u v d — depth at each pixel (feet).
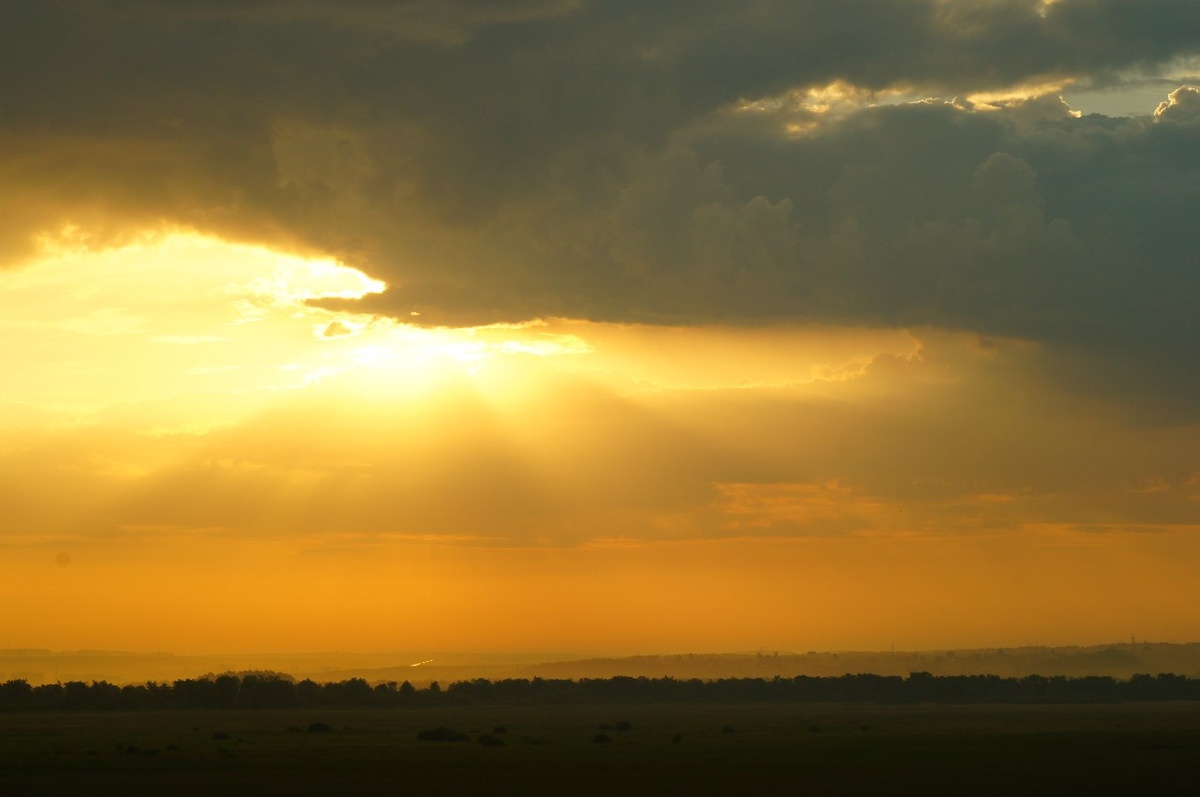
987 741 496.23
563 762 382.42
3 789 299.58
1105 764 367.66
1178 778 321.32
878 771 345.31
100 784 312.09
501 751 439.63
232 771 350.02
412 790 295.28
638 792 289.74
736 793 287.28
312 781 318.86
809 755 412.77
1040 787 298.97
